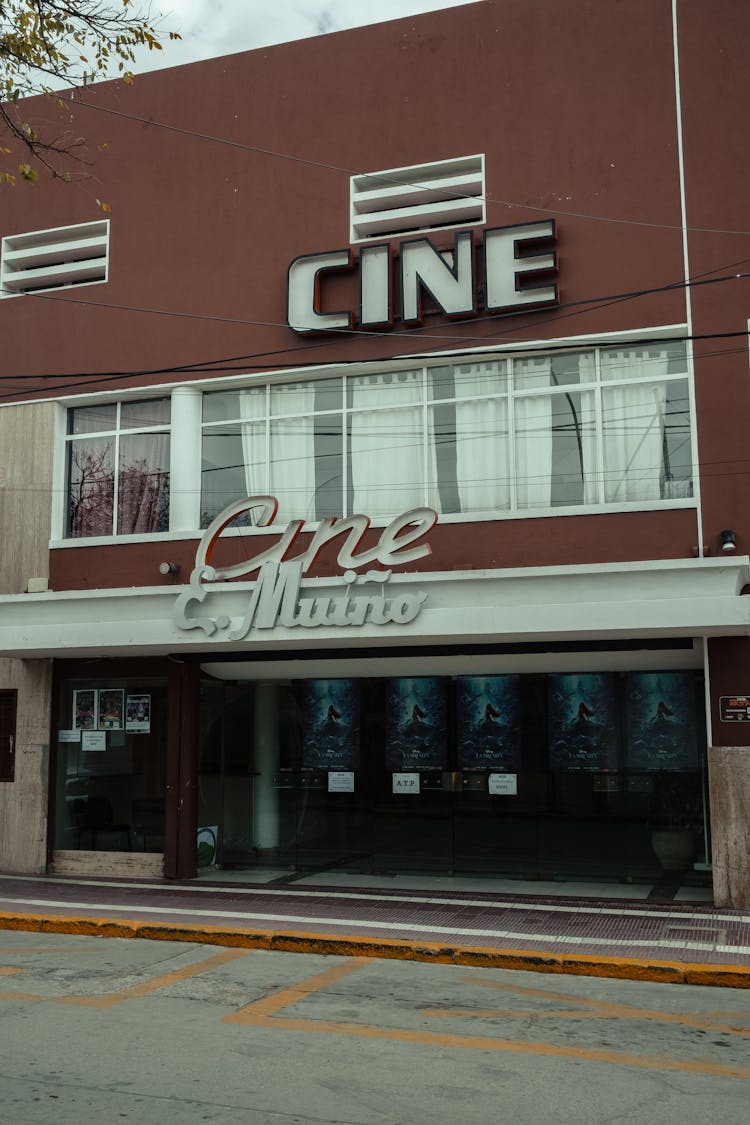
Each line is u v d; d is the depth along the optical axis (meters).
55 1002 7.92
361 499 13.78
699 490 12.30
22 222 15.88
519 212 13.45
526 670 13.77
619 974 9.04
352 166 14.27
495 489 13.27
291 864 14.56
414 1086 6.01
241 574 13.19
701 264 12.69
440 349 13.47
